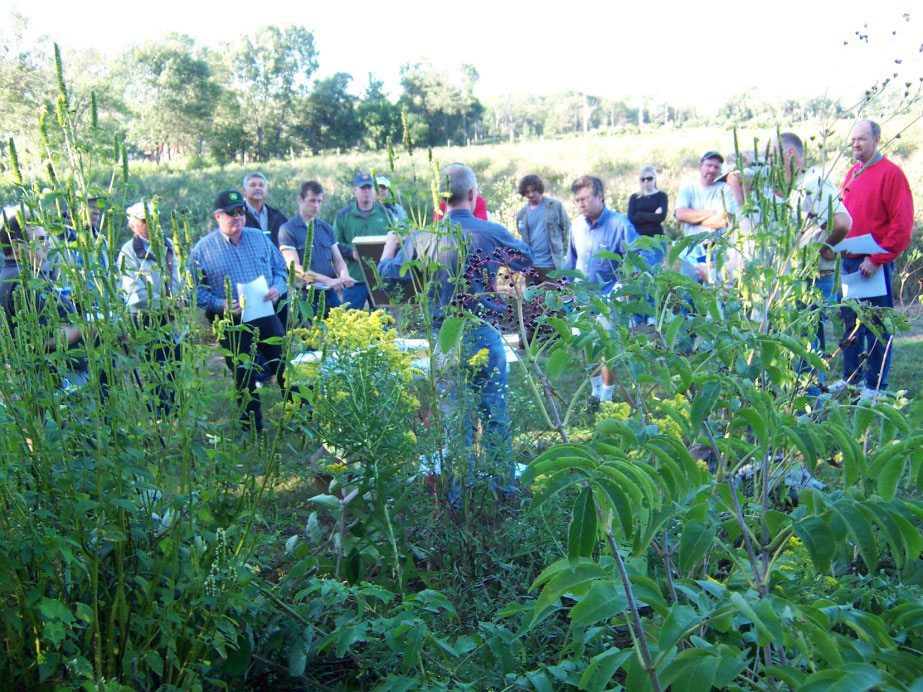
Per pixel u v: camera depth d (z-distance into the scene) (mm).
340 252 7145
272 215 7488
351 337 2674
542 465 1355
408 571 2605
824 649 1227
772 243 2701
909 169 11680
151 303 2162
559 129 131375
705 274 4430
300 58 100000
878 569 2430
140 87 86812
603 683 1378
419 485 2807
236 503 2383
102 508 1913
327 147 102438
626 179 22969
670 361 1725
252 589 2256
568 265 6516
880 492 1480
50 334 2215
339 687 2379
